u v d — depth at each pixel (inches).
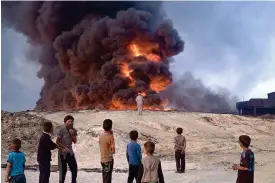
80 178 570.9
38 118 1056.2
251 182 316.5
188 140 1186.6
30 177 574.2
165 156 898.7
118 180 553.3
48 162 399.2
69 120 435.2
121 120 1359.5
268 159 849.5
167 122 1409.9
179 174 621.0
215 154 944.9
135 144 411.2
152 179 274.1
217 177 589.6
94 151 851.4
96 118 1406.3
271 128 1603.1
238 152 990.4
